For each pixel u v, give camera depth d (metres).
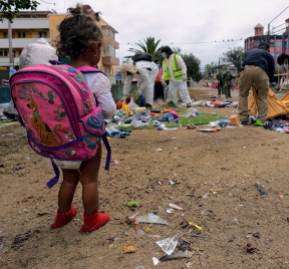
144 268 3.08
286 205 4.05
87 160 3.48
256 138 7.48
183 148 6.86
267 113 9.54
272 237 3.47
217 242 3.40
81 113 3.15
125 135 8.39
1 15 9.74
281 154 5.82
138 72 13.76
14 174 5.90
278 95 16.78
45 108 3.11
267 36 24.19
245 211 3.94
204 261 3.14
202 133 8.41
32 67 3.15
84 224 3.66
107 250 3.36
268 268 3.05
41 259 3.39
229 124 9.62
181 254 3.22
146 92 13.93
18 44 66.25
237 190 4.45
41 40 6.70
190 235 3.51
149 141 7.78
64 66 3.23
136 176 5.20
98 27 3.52
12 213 4.39
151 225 3.72
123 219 3.86
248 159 5.65
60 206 3.77
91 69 3.39
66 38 3.43
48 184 3.57
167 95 16.03
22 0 9.27
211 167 5.39
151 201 4.29
